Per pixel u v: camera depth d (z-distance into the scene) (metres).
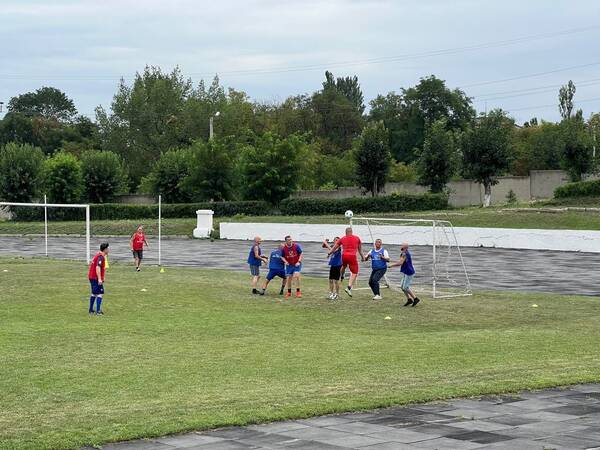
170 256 50.72
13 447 10.89
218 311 27.03
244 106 115.31
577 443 11.21
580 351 19.72
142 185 87.62
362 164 74.56
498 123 70.81
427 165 72.25
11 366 17.38
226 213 74.44
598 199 61.94
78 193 81.44
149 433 11.62
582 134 68.62
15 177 79.25
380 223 62.75
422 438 11.48
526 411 13.18
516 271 41.28
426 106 106.81
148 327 23.50
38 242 64.50
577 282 36.47
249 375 16.50
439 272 41.16
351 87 156.75
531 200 73.31
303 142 76.50
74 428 11.92
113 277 36.47
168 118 108.06
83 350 19.55
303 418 12.70
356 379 15.98
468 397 14.24
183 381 15.84
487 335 22.53
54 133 130.88
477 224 60.31
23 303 28.02
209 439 11.45
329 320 25.72
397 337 22.33
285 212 72.81
